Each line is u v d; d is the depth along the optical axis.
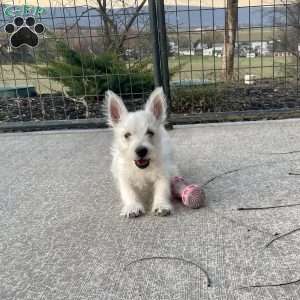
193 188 0.53
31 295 0.38
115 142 0.61
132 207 0.53
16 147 0.91
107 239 0.47
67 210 0.57
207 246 0.44
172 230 0.48
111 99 0.59
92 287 0.39
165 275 0.39
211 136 0.87
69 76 1.09
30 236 0.50
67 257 0.44
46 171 0.74
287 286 0.37
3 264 0.44
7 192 0.65
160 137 0.58
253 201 0.54
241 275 0.39
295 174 0.62
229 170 0.66
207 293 0.36
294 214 0.50
